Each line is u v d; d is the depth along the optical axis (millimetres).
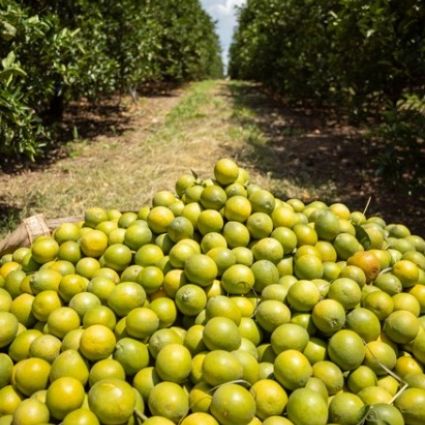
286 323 912
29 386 821
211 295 1002
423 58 2496
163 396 770
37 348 872
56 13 3613
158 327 924
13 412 789
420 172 2496
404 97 3121
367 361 872
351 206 2752
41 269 1099
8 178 3150
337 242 1139
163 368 810
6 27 2275
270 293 985
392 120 2506
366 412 758
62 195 2787
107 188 2932
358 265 1051
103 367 816
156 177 3168
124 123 5137
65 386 760
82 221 1433
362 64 3072
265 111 6160
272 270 1030
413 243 1275
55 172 3285
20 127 2398
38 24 2576
